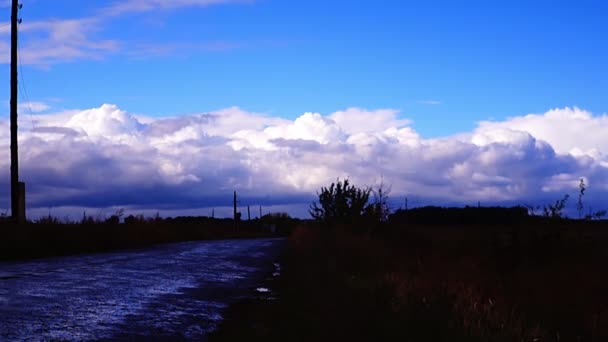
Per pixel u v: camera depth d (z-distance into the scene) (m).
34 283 15.01
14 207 29.16
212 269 21.66
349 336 10.02
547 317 12.05
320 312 11.98
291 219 122.38
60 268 19.03
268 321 11.67
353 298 13.03
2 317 10.47
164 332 10.41
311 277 18.08
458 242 20.05
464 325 9.70
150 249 31.66
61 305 12.07
